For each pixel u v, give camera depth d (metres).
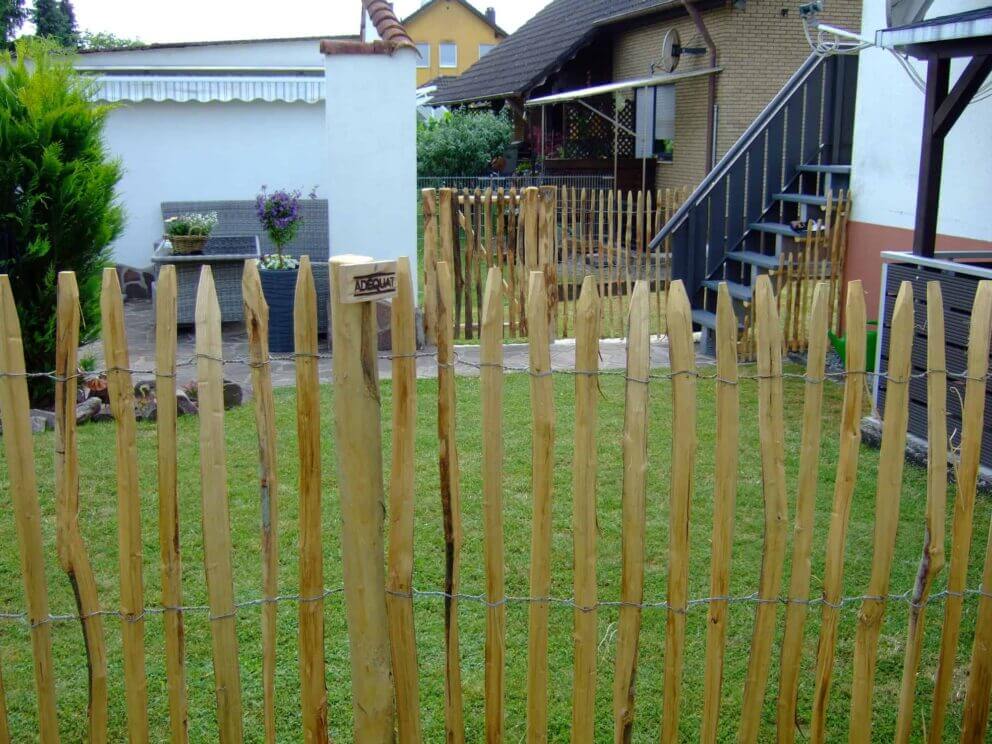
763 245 9.41
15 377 2.36
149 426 6.56
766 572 2.60
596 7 22.84
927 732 3.09
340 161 9.35
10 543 4.70
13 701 3.38
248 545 4.66
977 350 2.56
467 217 9.26
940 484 2.61
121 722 3.28
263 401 2.40
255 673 3.54
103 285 2.33
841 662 3.65
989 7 5.32
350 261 2.40
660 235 9.26
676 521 2.53
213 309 2.36
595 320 2.42
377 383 2.48
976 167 6.48
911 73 6.68
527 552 4.56
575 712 2.63
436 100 29.27
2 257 6.75
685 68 18.73
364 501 2.49
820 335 2.49
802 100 9.23
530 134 23.56
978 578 4.40
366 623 2.54
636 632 2.57
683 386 2.46
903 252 6.21
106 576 4.35
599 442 6.30
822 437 6.39
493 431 2.47
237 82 12.41
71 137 6.96
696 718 3.32
